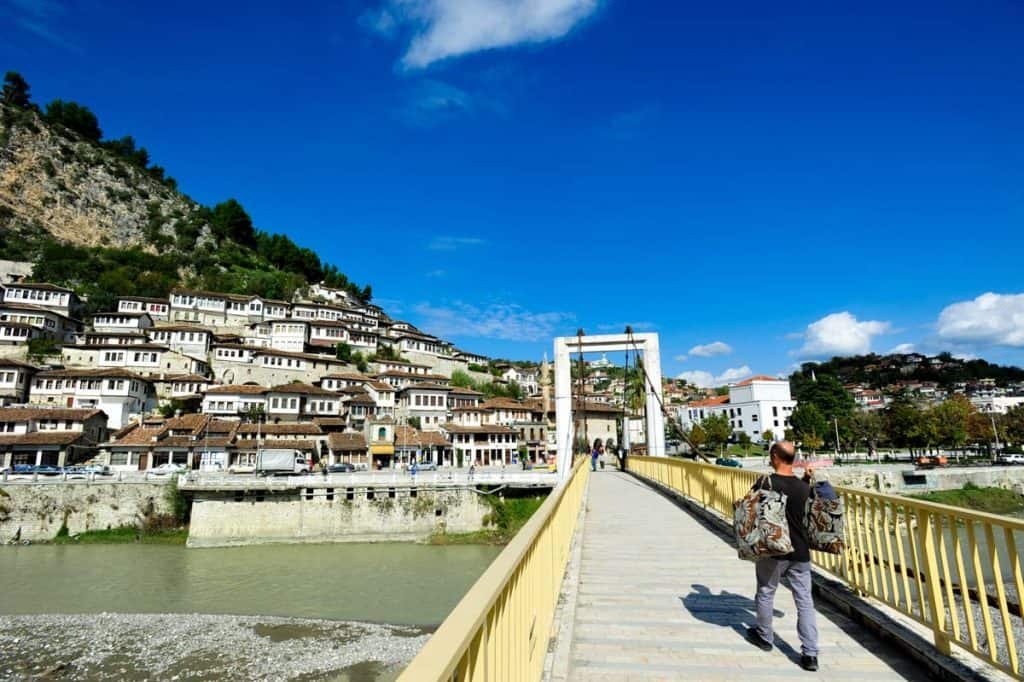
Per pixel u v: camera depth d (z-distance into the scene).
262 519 40.31
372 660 21.08
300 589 30.31
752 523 5.52
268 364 79.62
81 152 141.12
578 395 32.88
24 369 60.47
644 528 13.75
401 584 31.17
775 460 5.87
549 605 6.03
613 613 7.05
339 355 92.38
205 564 34.94
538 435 77.94
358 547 39.09
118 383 62.25
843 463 67.62
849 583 7.05
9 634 23.61
